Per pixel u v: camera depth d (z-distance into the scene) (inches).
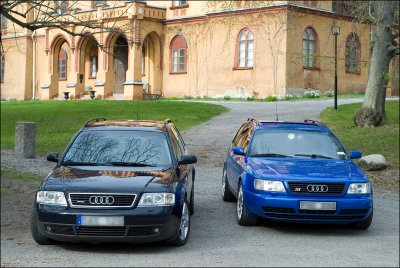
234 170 398.9
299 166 345.7
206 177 581.6
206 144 791.1
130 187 284.5
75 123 1003.3
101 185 285.6
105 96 1630.2
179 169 325.1
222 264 265.3
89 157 326.6
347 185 330.0
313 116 1013.2
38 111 1153.4
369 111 853.8
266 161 356.8
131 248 301.6
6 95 1987.0
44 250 298.0
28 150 724.0
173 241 299.3
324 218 327.6
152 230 282.0
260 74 1421.0
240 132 444.1
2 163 673.6
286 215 327.9
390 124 860.0
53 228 283.3
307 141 383.6
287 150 376.5
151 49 1636.3
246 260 274.4
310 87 1434.5
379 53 855.7
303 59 1408.7
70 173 304.5
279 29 1330.0
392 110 1106.7
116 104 1245.1
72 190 283.1
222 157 705.0
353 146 735.7
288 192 327.3
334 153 375.9
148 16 1569.9
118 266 260.4
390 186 544.4
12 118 1073.5
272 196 328.2
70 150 334.0
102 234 279.6
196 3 1560.0
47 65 1786.4
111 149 331.6
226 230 348.2
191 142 805.2
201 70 1550.2
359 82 1565.0
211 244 310.7
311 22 1434.5
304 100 1336.1
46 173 608.7
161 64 1633.9
